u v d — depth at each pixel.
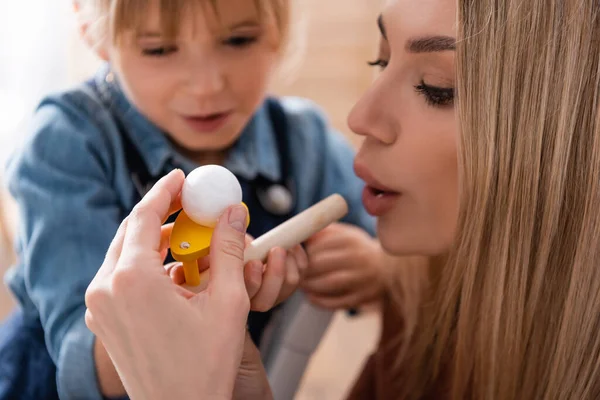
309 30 0.92
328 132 0.59
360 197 0.58
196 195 0.32
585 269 0.38
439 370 0.49
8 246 0.63
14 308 0.61
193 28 0.43
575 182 0.38
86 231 0.44
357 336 0.88
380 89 0.40
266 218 0.52
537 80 0.37
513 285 0.40
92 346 0.40
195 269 0.33
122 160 0.48
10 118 0.66
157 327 0.30
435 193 0.40
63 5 0.63
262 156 0.53
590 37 0.36
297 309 0.50
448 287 0.44
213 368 0.31
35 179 0.45
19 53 0.66
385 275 0.53
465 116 0.37
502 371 0.42
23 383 0.44
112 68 0.49
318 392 0.77
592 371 0.39
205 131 0.47
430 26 0.37
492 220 0.39
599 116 0.36
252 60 0.47
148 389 0.31
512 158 0.38
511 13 0.36
